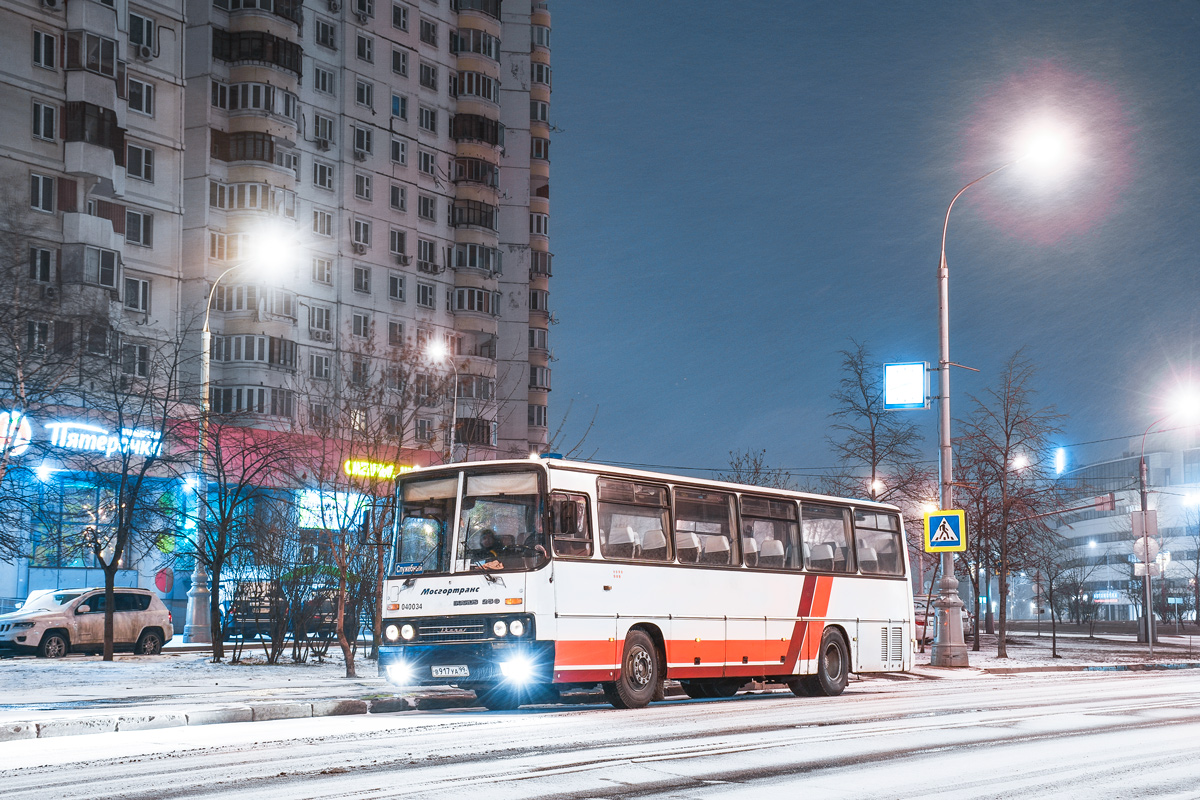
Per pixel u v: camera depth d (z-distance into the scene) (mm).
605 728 13805
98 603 31469
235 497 28391
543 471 16391
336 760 10711
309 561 26594
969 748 11859
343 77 68688
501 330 81062
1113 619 134625
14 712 14688
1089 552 141000
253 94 61812
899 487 37094
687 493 18688
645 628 17672
